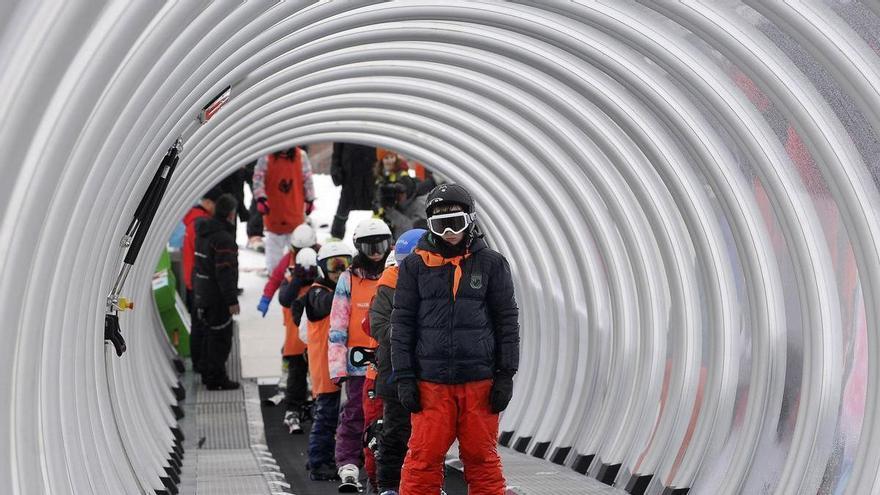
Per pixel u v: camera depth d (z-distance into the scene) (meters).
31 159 5.03
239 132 16.09
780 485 11.41
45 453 7.23
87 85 5.08
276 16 8.88
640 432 15.25
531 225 19.22
